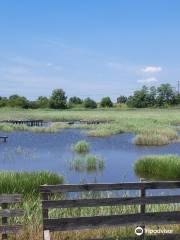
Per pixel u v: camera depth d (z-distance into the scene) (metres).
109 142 38.94
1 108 117.50
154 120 65.44
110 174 22.58
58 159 27.97
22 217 10.45
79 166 24.70
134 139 38.09
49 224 9.36
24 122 63.44
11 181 15.41
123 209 11.05
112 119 70.25
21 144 36.88
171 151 32.72
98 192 13.09
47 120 72.50
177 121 64.81
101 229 10.05
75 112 99.25
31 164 25.97
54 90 130.88
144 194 9.79
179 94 153.62
